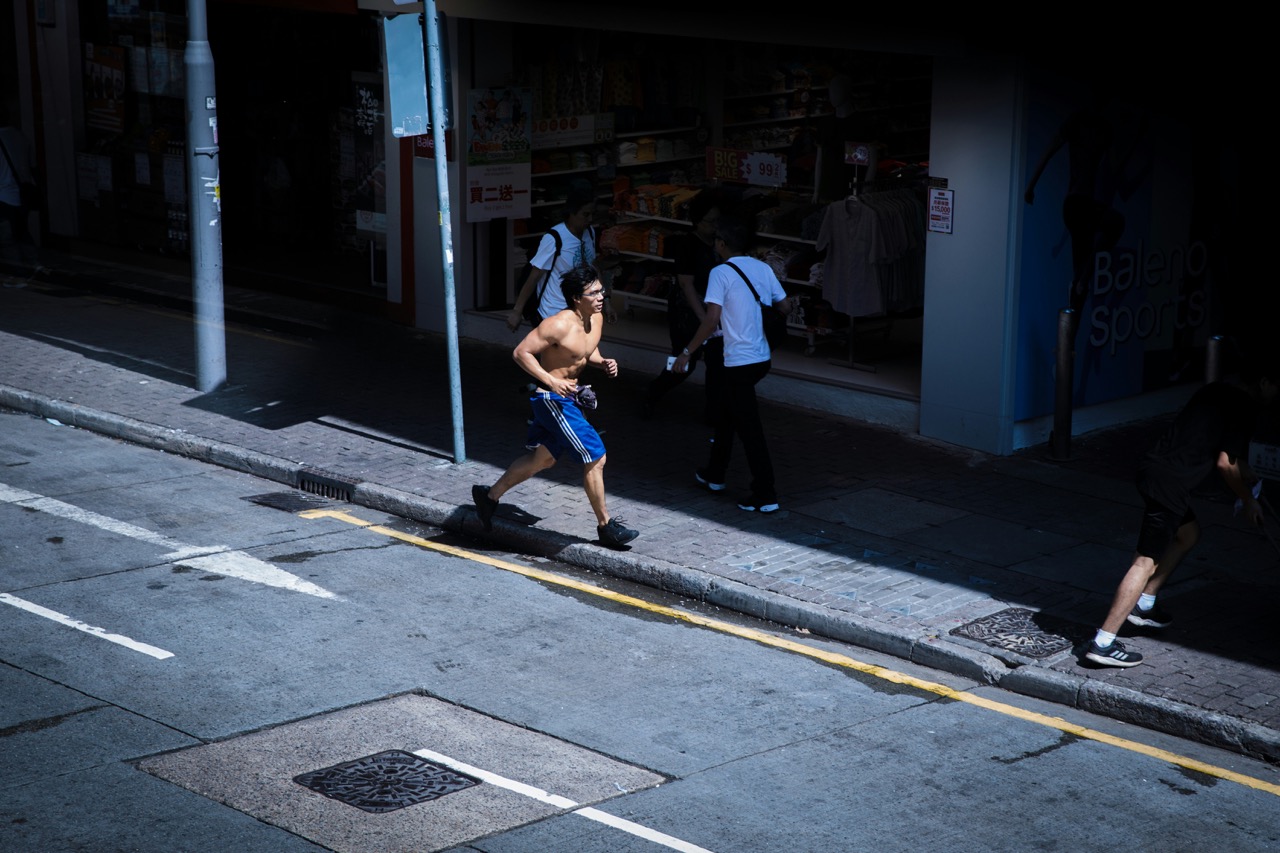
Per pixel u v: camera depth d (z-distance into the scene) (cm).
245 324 1677
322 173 1867
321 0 1638
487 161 1555
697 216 1241
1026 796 699
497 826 655
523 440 1265
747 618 934
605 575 1002
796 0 1241
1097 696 802
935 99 1202
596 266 1538
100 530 1054
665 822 662
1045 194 1197
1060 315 1187
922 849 644
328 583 964
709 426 1309
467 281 1600
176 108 1867
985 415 1227
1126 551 1020
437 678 817
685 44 1653
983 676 841
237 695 786
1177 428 830
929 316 1249
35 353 1542
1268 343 1185
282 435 1273
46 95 1997
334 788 686
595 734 752
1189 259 1333
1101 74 1209
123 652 838
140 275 1906
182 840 635
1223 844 658
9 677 799
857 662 866
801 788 699
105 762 704
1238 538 1043
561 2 1399
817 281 1391
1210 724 765
